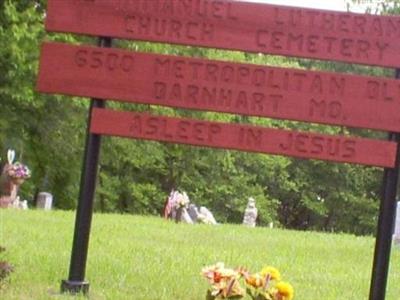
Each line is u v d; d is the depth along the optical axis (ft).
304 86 18.69
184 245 33.40
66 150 78.23
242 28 18.90
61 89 19.29
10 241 28.07
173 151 92.68
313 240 44.42
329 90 18.63
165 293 20.40
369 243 44.60
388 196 18.56
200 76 18.93
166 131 19.02
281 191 116.37
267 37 18.84
